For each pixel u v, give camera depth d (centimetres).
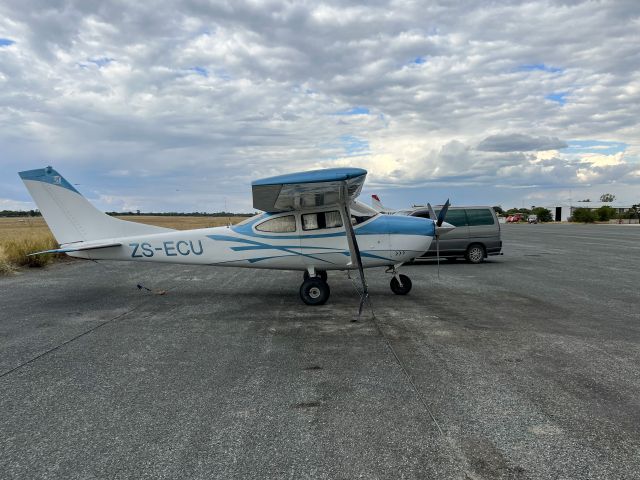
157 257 873
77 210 887
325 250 825
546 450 288
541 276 1112
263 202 753
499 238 1408
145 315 710
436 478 257
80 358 491
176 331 608
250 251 841
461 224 1400
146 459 282
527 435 308
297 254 829
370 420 332
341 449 291
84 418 342
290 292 924
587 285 970
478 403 361
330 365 461
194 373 441
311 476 260
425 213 1402
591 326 615
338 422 330
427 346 525
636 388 391
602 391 385
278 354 501
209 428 323
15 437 313
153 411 353
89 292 926
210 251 856
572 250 1861
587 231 3731
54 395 388
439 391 387
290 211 830
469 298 829
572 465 271
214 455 285
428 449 290
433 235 857
